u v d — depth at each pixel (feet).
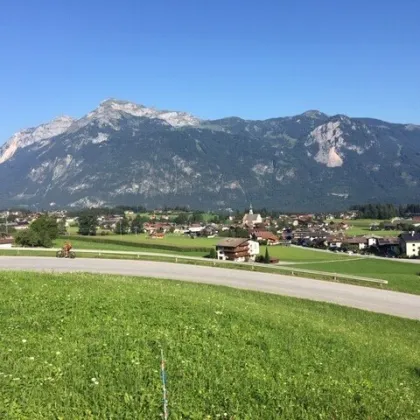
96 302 58.70
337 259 336.90
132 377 36.40
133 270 135.03
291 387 38.06
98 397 33.24
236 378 38.58
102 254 175.83
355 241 507.30
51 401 32.07
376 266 279.28
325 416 33.24
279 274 143.13
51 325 48.65
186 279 122.21
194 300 69.00
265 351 48.06
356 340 62.49
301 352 49.34
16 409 30.40
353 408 34.78
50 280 74.90
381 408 35.45
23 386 33.76
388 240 495.41
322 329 65.00
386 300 111.04
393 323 91.30
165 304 61.82
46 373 36.27
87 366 38.24
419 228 652.07
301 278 136.87
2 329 46.24
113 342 44.11
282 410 33.53
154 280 111.34
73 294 62.64
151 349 43.60
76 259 159.63
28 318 49.96
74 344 42.96
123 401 32.78
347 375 44.16
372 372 47.39
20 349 41.01
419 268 266.77
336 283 131.03
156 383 35.88
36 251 177.06
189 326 52.03
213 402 33.63
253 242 345.72
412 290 126.72
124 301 60.70
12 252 174.50
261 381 38.52
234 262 158.81
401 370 51.55
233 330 53.36
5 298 57.52
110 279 89.30
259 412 32.91
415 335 84.23
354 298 111.14
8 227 497.46
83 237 379.55
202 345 46.19
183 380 37.01
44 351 40.83
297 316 76.18
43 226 272.51
